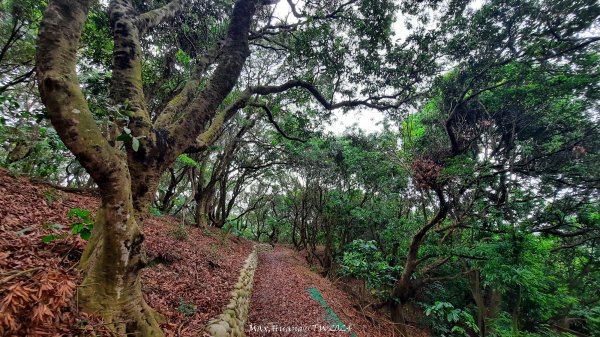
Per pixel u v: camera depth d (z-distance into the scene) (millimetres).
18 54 6676
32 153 6398
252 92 4512
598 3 5488
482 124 8141
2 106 3855
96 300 2348
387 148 10734
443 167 7883
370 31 6133
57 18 1899
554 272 10391
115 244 2352
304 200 17656
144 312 2771
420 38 6461
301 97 8953
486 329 8484
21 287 1670
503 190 8414
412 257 9508
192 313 4230
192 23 7488
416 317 11227
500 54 7094
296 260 16922
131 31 2855
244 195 27141
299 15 5992
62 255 3363
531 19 6355
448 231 9789
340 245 15445
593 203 7566
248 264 9930
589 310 8516
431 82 7184
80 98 1961
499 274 6992
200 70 3955
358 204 13969
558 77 6637
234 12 3777
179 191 17734
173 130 2982
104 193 2242
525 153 8172
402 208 13375
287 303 7789
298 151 14258
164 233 8430
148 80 8625
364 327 7898
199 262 7082
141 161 2684
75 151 1937
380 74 6781
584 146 7738
